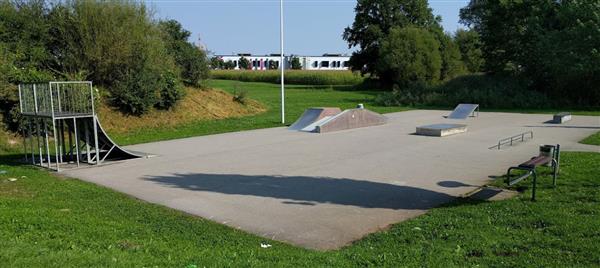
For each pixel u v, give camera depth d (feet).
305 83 216.13
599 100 92.07
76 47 60.80
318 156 40.27
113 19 61.11
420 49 156.97
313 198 26.43
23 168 36.58
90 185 30.45
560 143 45.78
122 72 62.69
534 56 102.47
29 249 16.66
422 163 36.50
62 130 41.34
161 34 68.90
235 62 369.50
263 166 36.11
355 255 17.08
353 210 23.97
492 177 31.07
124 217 22.81
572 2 90.94
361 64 194.18
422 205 24.75
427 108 95.96
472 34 203.92
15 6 58.39
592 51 82.12
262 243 19.27
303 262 16.34
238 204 25.32
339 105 100.53
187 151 44.04
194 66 75.92
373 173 32.99
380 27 191.62
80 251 16.85
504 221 20.80
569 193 25.09
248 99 85.15
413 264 15.94
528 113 82.48
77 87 45.52
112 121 57.62
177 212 23.88
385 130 58.23
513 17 110.83
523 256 16.52
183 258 16.52
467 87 105.29
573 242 17.66
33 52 57.26
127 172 34.71
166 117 63.10
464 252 17.12
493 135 52.85
